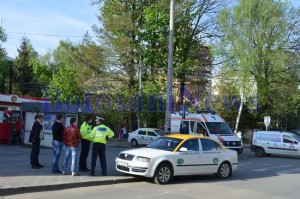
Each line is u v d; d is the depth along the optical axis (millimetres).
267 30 41438
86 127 13883
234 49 40875
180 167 12945
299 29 42531
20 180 11281
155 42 39438
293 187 12836
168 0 37656
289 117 61625
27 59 65500
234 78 42406
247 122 49250
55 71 66438
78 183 11508
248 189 12117
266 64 41688
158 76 39875
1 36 39250
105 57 37688
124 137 43875
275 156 28078
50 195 10133
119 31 38125
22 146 24391
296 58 42844
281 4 42125
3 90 61281
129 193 10719
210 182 13320
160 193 10859
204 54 41844
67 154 12828
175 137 13711
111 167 15406
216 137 22625
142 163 12336
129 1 38938
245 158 25391
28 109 25016
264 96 43312
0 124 25703
